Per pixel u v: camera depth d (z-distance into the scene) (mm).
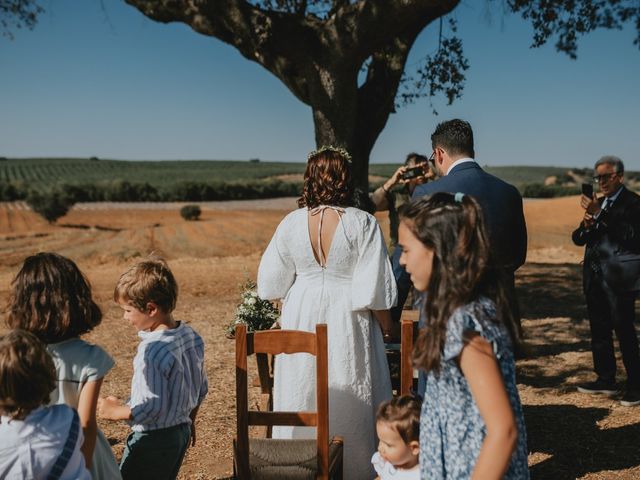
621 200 5387
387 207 5539
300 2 9594
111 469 2869
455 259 1904
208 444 4824
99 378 2631
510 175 127812
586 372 6469
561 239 30422
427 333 1924
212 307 10844
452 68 9805
